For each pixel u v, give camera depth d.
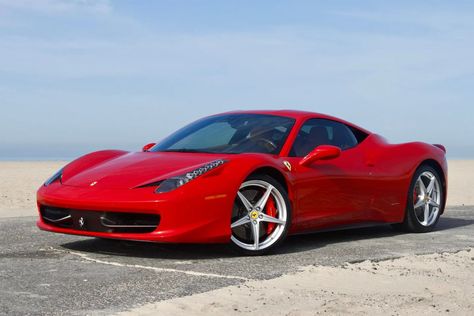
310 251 4.58
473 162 43.03
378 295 3.19
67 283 3.38
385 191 5.45
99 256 4.23
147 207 3.97
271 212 4.48
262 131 4.92
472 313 2.93
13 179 18.08
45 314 2.78
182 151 4.84
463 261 4.16
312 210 4.80
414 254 4.44
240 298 3.05
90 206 4.09
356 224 5.26
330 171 4.95
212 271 3.73
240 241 4.32
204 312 2.81
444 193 6.05
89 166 4.75
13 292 3.18
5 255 4.25
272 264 4.00
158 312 2.79
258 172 4.42
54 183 4.56
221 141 4.88
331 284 3.39
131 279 3.48
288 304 2.96
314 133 5.11
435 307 3.00
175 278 3.51
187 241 4.03
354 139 5.46
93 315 2.77
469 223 6.70
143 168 4.41
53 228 4.38
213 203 4.10
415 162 5.72
